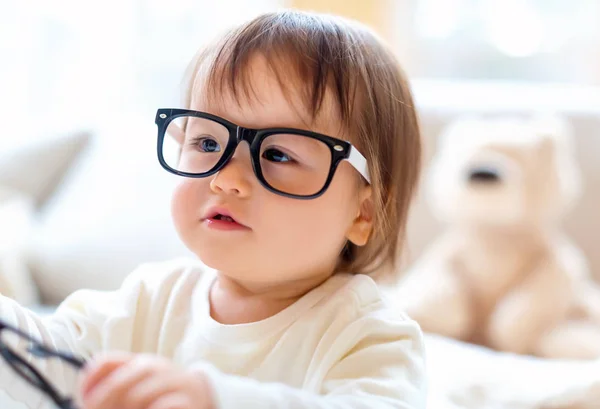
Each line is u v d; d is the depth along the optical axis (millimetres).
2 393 639
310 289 782
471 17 2332
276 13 830
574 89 2049
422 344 757
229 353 739
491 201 1554
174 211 752
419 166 932
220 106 752
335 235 774
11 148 1817
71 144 1825
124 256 1493
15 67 2229
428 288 1627
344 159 739
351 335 715
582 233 1763
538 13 2283
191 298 817
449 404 982
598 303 1579
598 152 1778
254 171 713
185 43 2279
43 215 1712
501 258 1605
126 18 2279
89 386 462
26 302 1444
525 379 1059
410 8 2332
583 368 1076
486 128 1653
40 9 2234
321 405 538
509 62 2318
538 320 1534
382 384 655
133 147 1706
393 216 881
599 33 2227
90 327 794
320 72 758
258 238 716
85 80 2275
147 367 468
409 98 905
